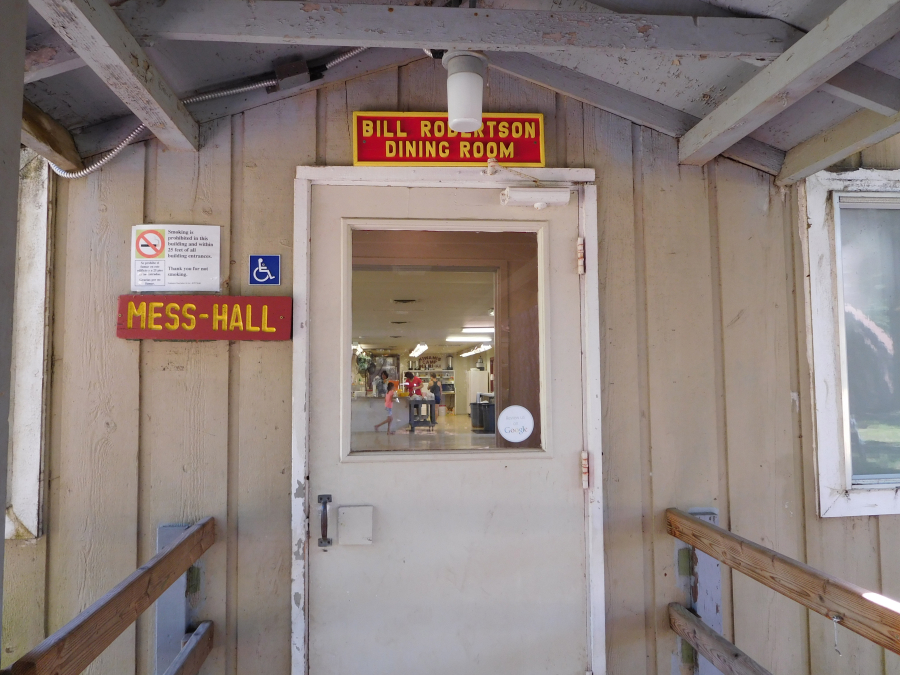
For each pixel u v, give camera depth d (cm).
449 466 217
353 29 168
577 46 173
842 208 243
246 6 165
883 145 240
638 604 221
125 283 211
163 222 213
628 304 227
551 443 221
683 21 175
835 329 232
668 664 221
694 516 214
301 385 211
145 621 206
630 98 228
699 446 226
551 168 225
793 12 172
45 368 204
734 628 223
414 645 212
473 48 174
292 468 209
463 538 216
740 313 231
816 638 226
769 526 227
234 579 209
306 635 208
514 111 227
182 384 211
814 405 230
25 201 207
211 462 210
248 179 217
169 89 190
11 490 200
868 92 179
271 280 215
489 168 216
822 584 146
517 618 216
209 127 217
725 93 213
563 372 223
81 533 205
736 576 225
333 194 220
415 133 222
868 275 243
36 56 163
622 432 224
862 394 239
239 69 207
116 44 155
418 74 226
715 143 214
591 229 225
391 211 221
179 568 176
